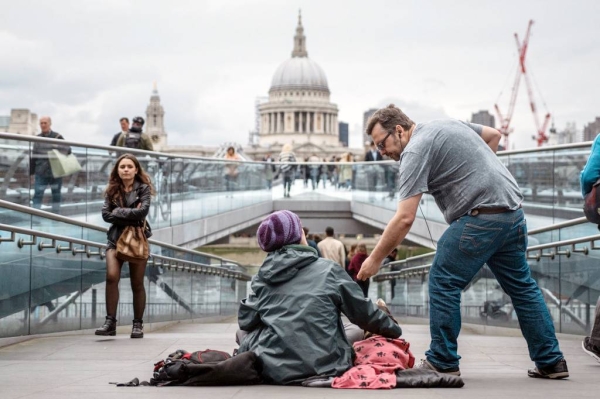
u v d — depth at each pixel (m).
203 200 25.62
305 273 6.89
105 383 7.07
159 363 7.02
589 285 11.40
